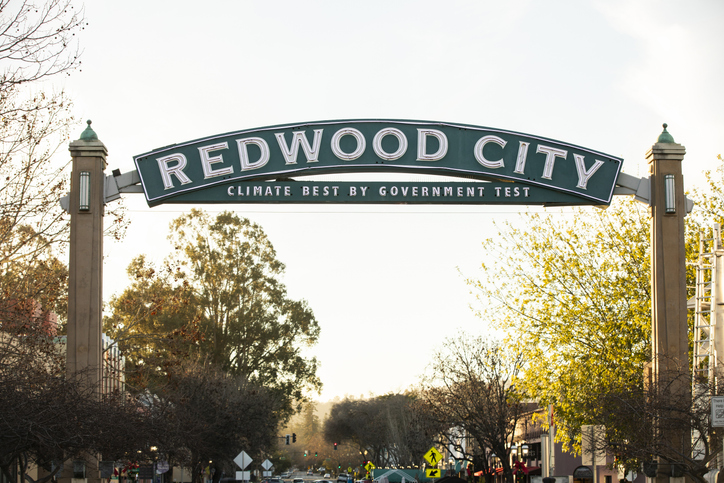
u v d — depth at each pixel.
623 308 30.30
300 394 61.78
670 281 19.08
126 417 18.75
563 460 52.88
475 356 44.31
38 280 25.22
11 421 15.84
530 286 31.05
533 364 31.17
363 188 19.88
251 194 19.73
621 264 30.61
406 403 95.88
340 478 127.06
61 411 16.00
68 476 18.17
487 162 19.94
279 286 61.56
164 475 57.22
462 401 42.03
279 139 19.98
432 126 20.14
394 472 72.00
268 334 59.38
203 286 58.97
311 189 19.84
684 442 17.78
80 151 19.06
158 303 34.75
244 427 48.00
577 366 29.81
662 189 19.48
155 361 33.97
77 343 18.28
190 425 29.80
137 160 19.47
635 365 28.83
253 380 58.53
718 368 19.84
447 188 19.91
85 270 18.59
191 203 19.89
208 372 48.12
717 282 21.62
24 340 23.33
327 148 20.05
